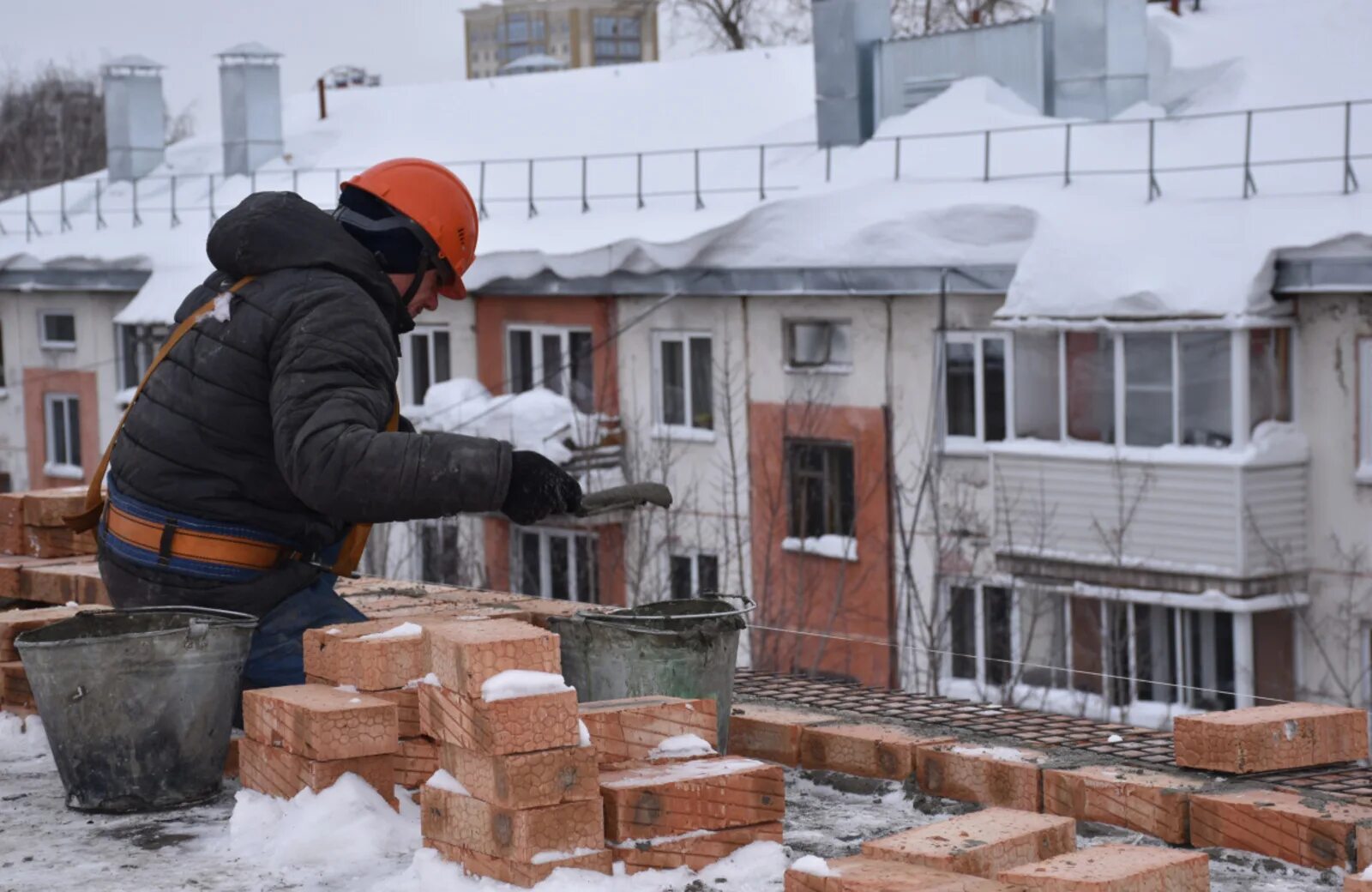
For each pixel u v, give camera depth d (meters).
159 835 4.27
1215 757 4.48
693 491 25.48
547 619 5.42
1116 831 4.33
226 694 4.57
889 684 23.19
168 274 32.41
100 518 5.25
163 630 4.51
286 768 4.25
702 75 34.38
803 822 4.52
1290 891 3.87
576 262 25.89
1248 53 24.91
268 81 36.88
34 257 35.03
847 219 23.42
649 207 27.66
